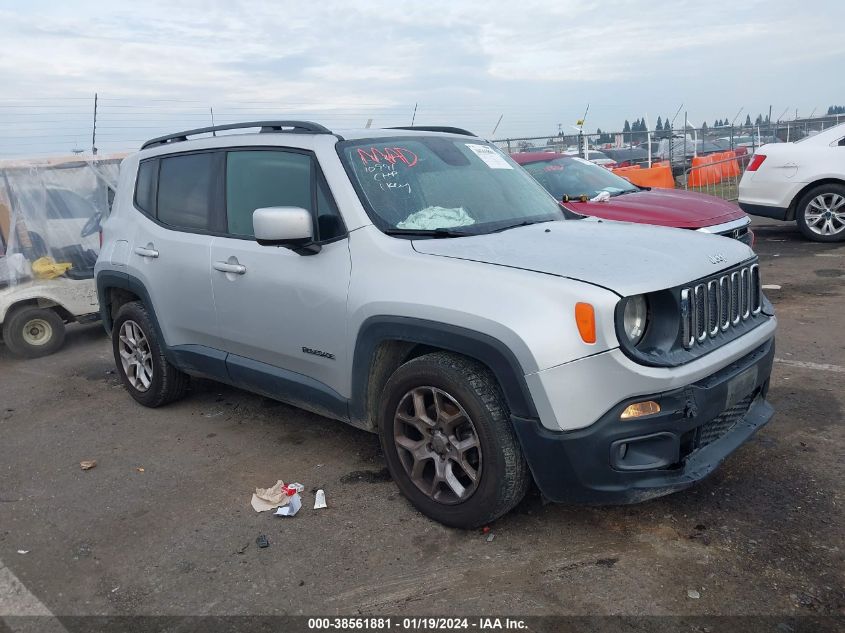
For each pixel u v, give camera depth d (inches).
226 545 134.0
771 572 115.4
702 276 124.3
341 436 182.7
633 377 112.8
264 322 162.2
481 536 131.1
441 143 173.5
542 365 114.1
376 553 128.0
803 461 151.1
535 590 114.7
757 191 417.7
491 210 158.1
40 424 208.2
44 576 128.0
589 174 323.3
